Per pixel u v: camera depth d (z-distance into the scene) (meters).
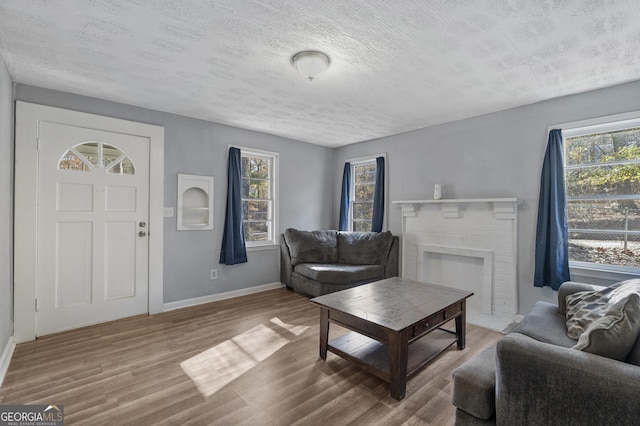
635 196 2.73
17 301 2.69
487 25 1.86
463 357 2.47
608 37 1.98
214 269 3.98
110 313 3.21
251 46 2.13
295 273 4.32
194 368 2.28
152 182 3.45
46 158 2.86
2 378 2.10
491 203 3.47
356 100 3.15
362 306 2.31
